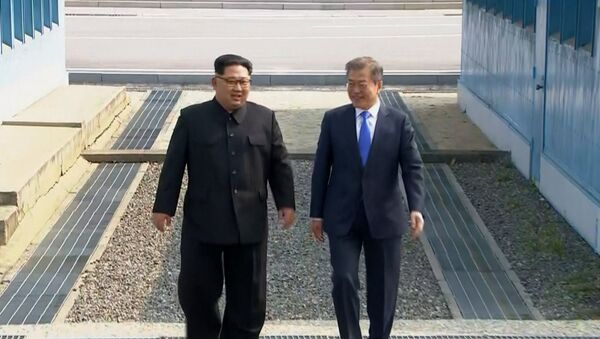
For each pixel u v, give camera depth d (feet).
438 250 34.55
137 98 56.75
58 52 53.47
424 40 78.84
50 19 51.65
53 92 51.29
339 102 56.18
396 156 24.11
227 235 23.30
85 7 95.96
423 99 57.41
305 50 73.31
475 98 51.24
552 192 38.24
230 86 23.31
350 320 23.59
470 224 37.09
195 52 71.82
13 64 45.03
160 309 29.40
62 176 40.32
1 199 34.19
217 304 24.23
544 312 29.53
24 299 29.99
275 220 36.96
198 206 23.44
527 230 36.09
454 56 71.26
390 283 24.23
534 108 40.70
